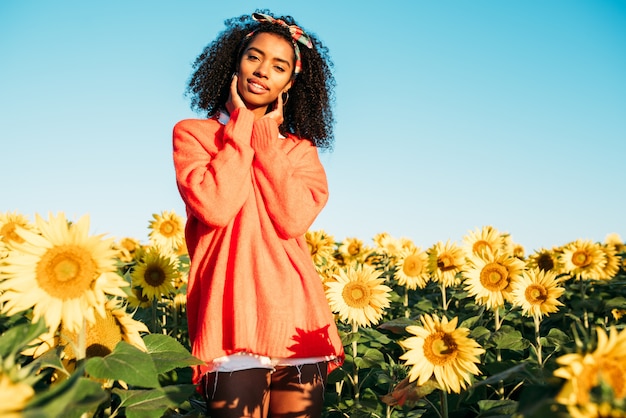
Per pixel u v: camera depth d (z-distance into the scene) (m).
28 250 2.32
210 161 3.13
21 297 2.29
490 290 5.09
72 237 2.36
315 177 3.29
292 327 2.90
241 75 3.36
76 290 2.33
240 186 2.97
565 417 1.70
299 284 3.04
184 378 4.73
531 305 4.86
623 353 1.83
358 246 9.70
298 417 2.86
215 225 2.97
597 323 6.42
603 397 1.63
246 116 3.13
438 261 6.92
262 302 2.90
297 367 2.89
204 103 4.01
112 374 2.33
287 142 3.39
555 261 7.30
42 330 2.17
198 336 2.87
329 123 4.14
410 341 3.35
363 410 4.51
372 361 4.72
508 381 4.18
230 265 2.97
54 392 1.65
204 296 2.96
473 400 4.47
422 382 3.29
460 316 6.57
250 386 2.81
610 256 7.41
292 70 3.49
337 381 4.59
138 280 5.04
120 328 2.83
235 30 3.96
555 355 4.63
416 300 8.04
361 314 5.09
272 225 3.07
